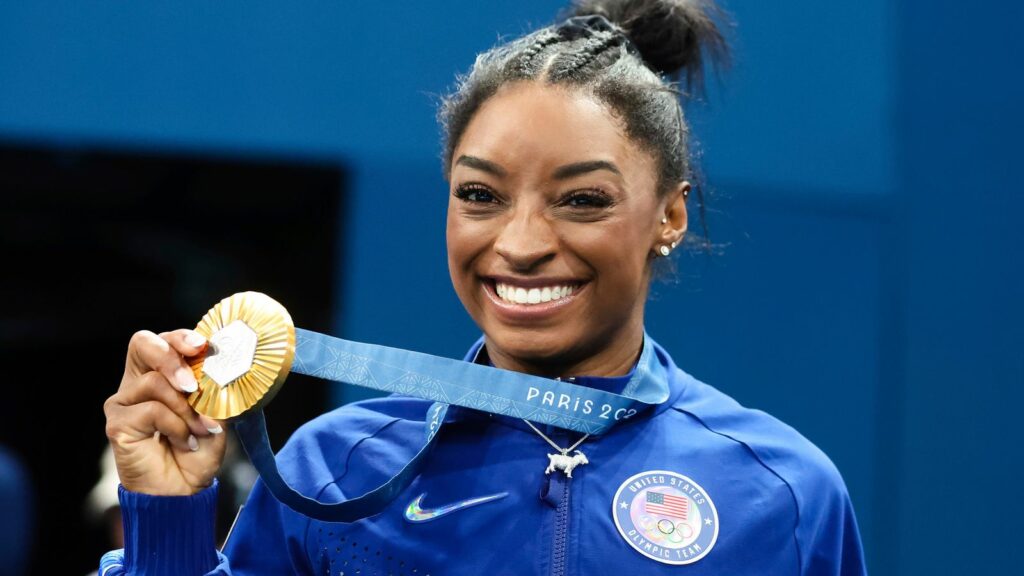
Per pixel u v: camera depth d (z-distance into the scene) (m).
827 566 4.46
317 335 4.21
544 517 4.28
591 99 4.27
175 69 9.34
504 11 9.31
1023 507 9.95
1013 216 10.09
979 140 10.08
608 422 4.38
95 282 13.24
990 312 10.05
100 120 9.25
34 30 9.20
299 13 9.45
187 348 4.02
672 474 4.38
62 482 14.38
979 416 10.00
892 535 9.85
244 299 4.06
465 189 4.28
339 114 9.46
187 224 12.13
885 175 9.98
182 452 4.15
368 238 9.56
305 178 11.37
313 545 4.40
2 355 13.91
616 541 4.23
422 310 9.62
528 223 4.16
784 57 9.81
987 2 10.13
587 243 4.17
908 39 10.04
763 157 9.78
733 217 9.75
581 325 4.28
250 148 9.39
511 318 4.25
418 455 4.31
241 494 8.11
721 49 5.40
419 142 9.52
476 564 4.22
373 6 9.45
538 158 4.16
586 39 4.62
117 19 9.29
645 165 4.34
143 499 4.07
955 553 9.89
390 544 4.30
